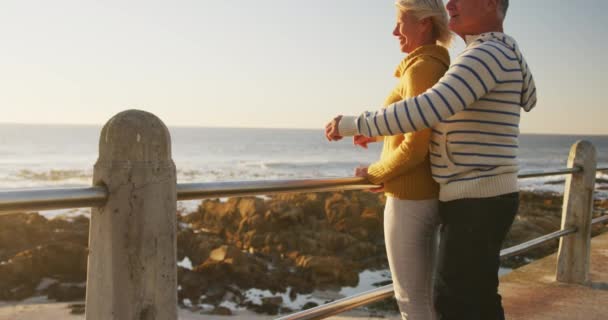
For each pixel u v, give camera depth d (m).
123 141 1.29
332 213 23.94
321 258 17.66
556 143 160.38
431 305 2.02
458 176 1.77
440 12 1.91
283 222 22.56
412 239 1.94
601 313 3.30
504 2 1.83
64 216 25.02
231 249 17.55
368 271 18.27
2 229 19.73
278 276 16.95
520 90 1.76
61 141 124.19
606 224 17.69
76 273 16.88
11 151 88.44
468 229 1.75
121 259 1.30
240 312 14.40
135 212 1.30
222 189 1.63
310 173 62.19
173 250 1.37
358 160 84.75
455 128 1.75
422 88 1.78
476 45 1.71
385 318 10.81
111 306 1.31
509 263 16.80
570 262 3.92
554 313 3.30
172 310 1.37
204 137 169.75
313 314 2.00
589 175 3.88
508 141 1.75
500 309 1.84
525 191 37.06
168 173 1.34
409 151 1.77
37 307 14.30
